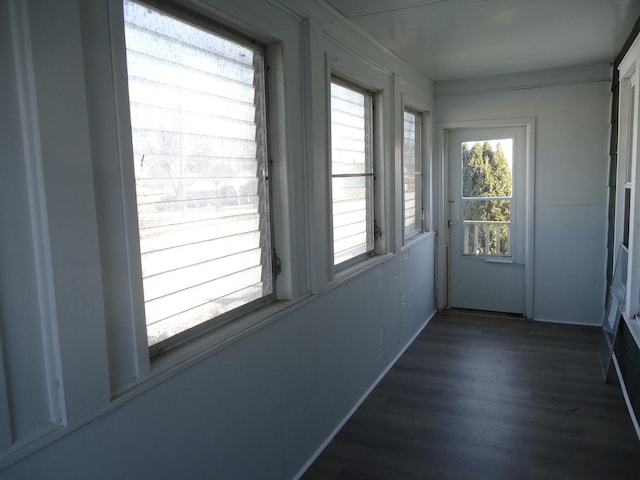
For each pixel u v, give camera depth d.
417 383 3.60
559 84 4.66
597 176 4.64
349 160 3.28
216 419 1.86
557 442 2.78
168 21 1.70
